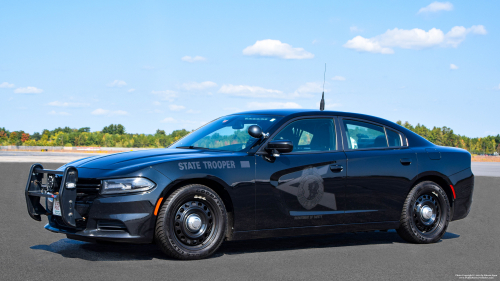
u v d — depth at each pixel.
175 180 4.57
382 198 5.65
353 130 5.75
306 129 5.48
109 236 4.42
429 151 6.08
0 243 5.37
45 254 4.86
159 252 5.00
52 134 175.75
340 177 5.41
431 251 5.44
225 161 4.87
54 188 4.71
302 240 5.94
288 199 5.12
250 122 5.54
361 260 4.88
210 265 4.50
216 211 4.77
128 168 4.55
